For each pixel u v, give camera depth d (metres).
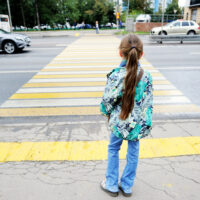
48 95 5.16
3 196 2.05
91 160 2.58
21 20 39.22
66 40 19.09
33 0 35.38
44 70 7.73
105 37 22.06
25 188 2.15
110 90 1.67
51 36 25.84
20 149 2.82
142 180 2.25
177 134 3.17
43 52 12.02
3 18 22.73
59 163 2.53
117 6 27.30
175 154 2.69
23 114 4.12
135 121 1.72
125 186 2.03
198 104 4.56
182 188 2.14
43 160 2.59
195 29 18.81
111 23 52.19
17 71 7.64
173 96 5.05
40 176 2.32
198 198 2.02
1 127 3.46
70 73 7.27
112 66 8.24
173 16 30.00
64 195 2.06
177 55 10.69
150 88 1.72
